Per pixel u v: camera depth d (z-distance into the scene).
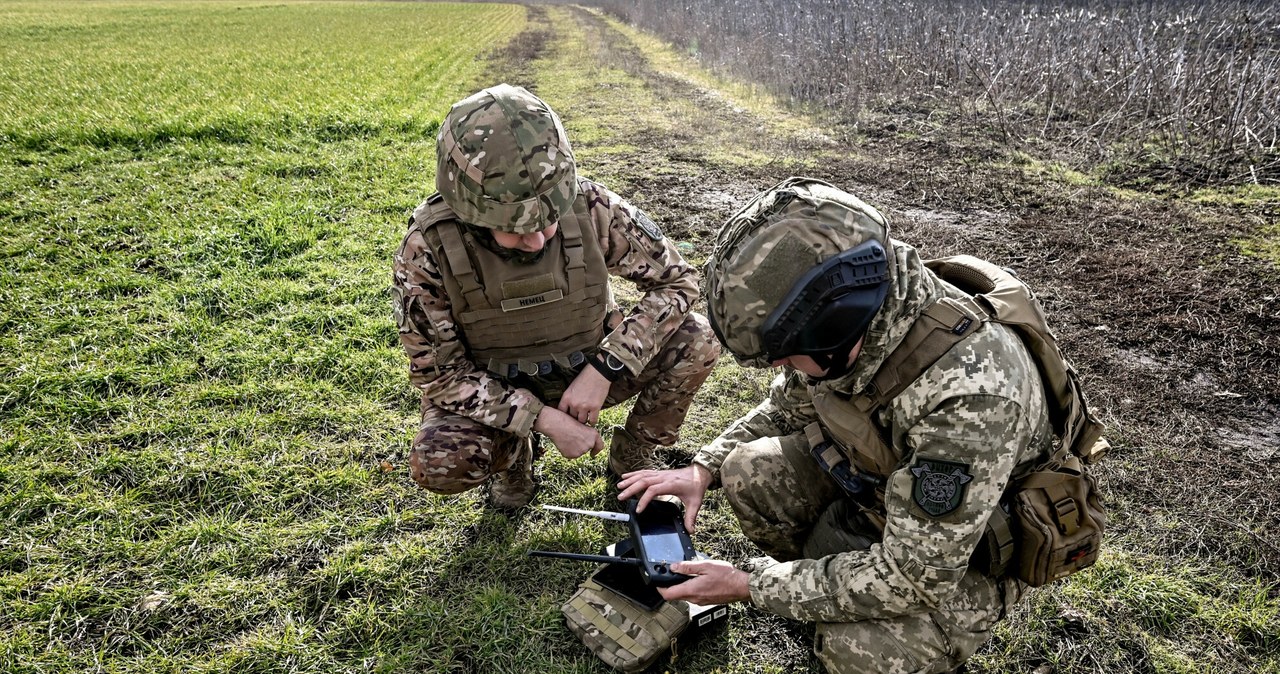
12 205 5.77
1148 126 7.39
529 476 2.81
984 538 1.80
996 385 1.53
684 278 2.52
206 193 6.23
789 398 2.22
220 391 3.42
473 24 28.62
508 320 2.36
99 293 4.38
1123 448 3.06
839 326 1.47
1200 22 10.04
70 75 13.70
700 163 7.50
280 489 2.90
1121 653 2.24
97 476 2.93
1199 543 2.58
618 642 2.17
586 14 34.41
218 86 12.23
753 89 11.44
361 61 16.36
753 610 2.40
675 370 2.66
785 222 1.50
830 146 8.02
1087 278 4.61
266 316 4.10
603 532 2.71
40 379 3.46
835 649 1.92
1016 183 6.45
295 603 2.43
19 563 2.55
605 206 2.43
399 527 2.73
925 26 11.20
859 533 2.03
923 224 5.64
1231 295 4.28
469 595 2.46
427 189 6.44
